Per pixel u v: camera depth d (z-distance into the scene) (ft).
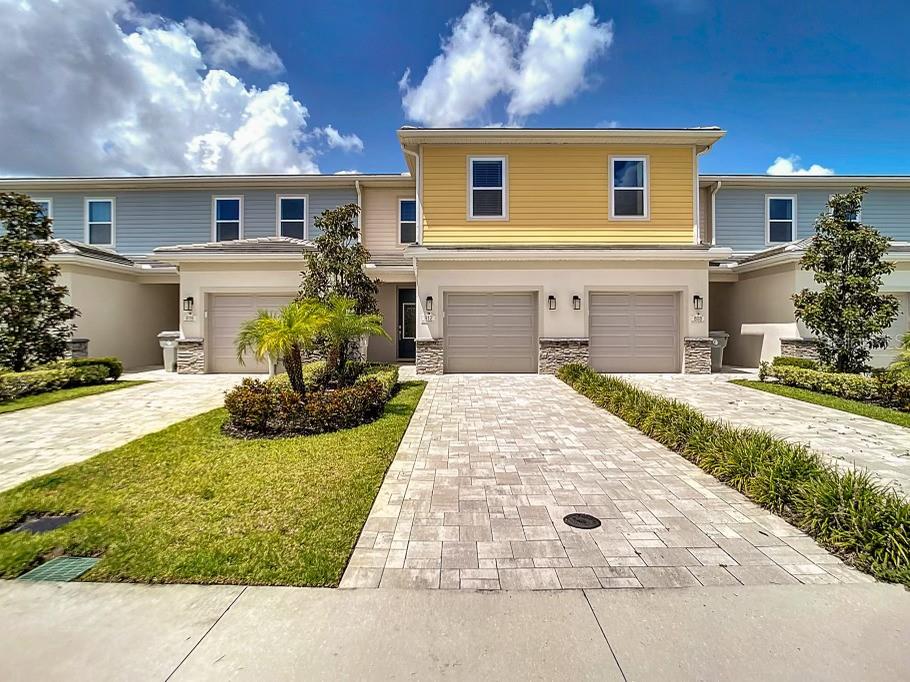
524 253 42.27
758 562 10.93
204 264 46.70
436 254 42.42
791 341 42.27
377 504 14.28
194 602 9.38
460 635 8.41
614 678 7.39
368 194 56.29
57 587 9.91
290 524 12.66
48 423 25.20
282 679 7.36
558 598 9.53
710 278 51.26
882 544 10.80
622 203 44.98
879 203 55.21
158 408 29.25
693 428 19.99
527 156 44.91
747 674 7.47
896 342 43.55
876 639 8.29
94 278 47.50
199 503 14.05
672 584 10.04
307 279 37.81
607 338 44.32
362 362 38.70
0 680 7.37
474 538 12.10
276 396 22.57
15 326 36.70
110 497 14.52
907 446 20.38
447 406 29.01
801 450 16.61
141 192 57.11
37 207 38.68
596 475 16.89
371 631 8.52
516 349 44.50
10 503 14.15
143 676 7.44
